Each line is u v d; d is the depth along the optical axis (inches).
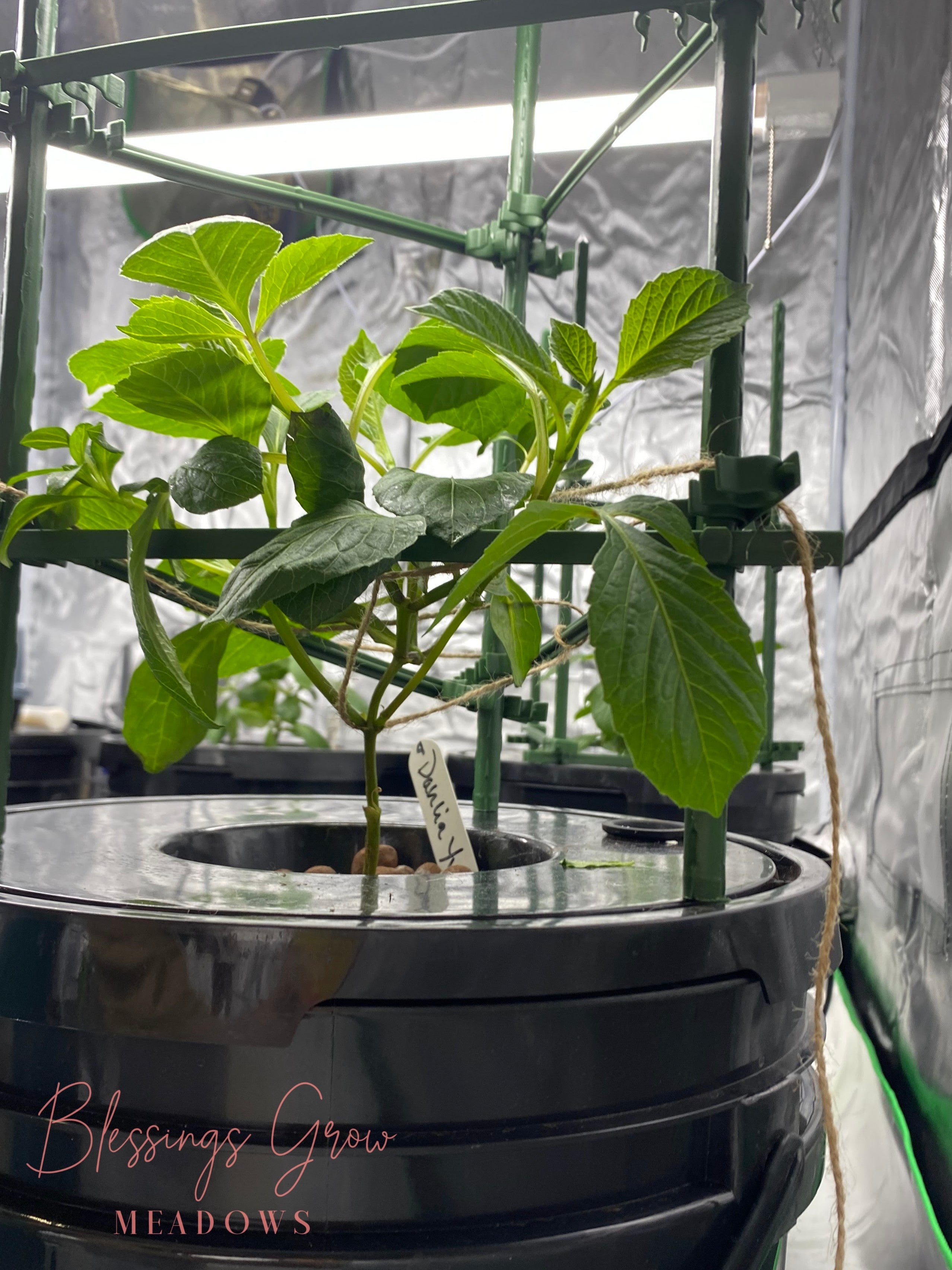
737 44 16.1
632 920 13.9
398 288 67.4
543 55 57.4
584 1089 13.8
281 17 51.6
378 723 18.3
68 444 18.6
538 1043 13.5
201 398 16.9
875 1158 27.9
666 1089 14.4
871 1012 33.6
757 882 17.7
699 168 62.4
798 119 31.8
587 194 64.7
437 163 65.7
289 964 12.9
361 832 24.8
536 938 13.2
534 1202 13.7
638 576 14.1
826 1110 13.5
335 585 13.7
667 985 14.2
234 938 13.0
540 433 16.6
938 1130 22.4
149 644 15.0
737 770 13.5
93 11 51.8
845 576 50.0
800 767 60.1
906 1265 23.0
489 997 13.1
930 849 25.3
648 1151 14.5
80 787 51.4
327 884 16.7
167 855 19.4
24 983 13.7
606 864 19.1
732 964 14.7
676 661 13.6
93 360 18.6
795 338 61.3
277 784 46.4
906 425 32.4
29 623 75.7
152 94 47.2
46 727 65.1
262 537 16.4
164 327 17.1
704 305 15.4
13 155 21.1
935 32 28.3
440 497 14.1
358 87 58.3
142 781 47.4
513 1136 13.5
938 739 25.5
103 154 24.0
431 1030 13.2
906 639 31.2
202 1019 12.9
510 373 17.4
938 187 27.8
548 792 40.6
